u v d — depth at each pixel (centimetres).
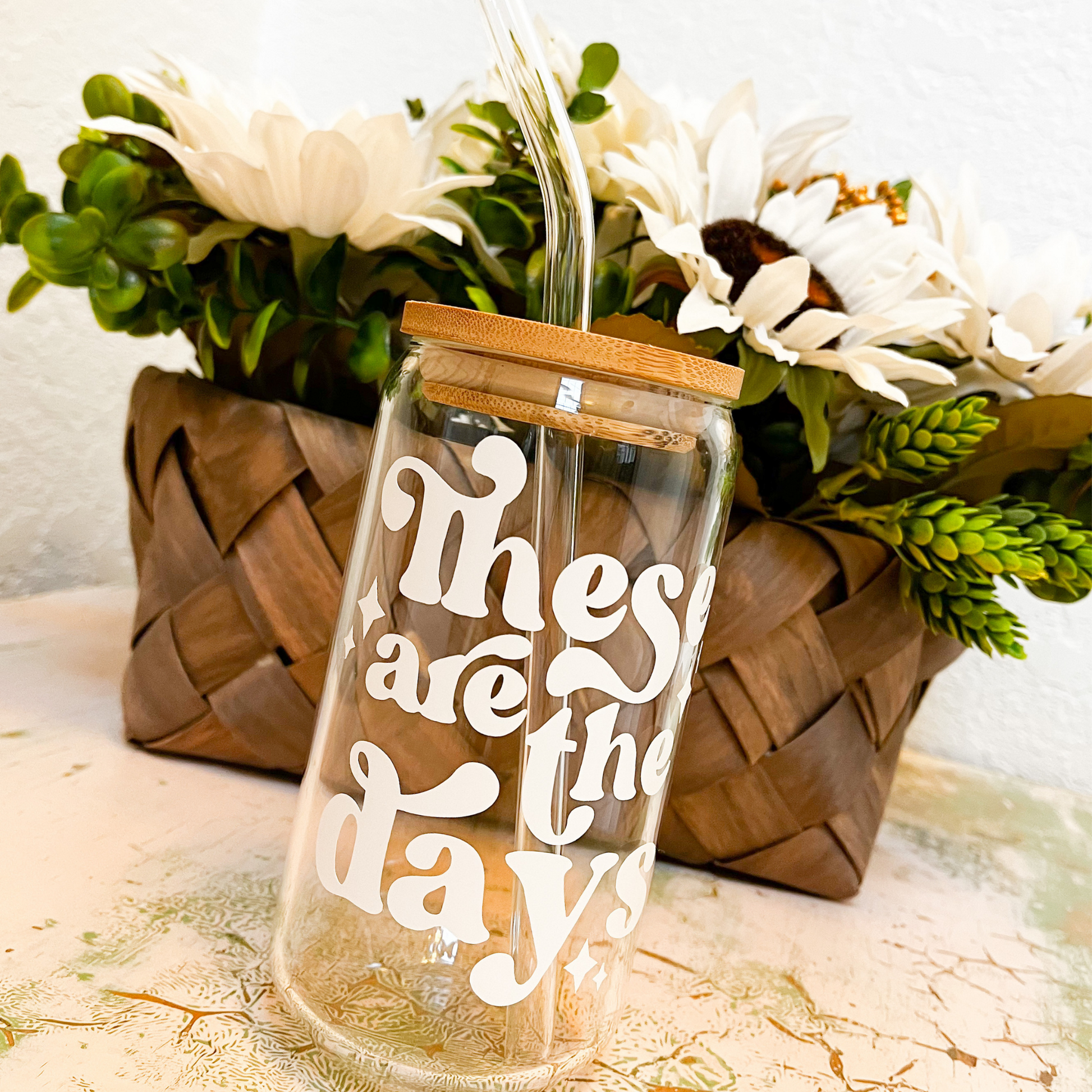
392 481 28
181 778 45
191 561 44
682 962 39
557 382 26
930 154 75
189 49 76
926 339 44
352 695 29
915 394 45
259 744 45
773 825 44
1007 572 39
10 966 30
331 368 46
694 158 42
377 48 85
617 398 26
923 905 48
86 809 41
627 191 43
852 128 76
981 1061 35
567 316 29
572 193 28
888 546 43
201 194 40
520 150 45
